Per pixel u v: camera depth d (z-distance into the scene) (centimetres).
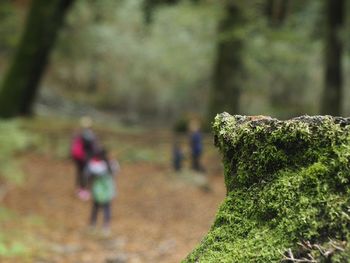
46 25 1931
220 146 195
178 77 3153
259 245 168
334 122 171
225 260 171
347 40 1661
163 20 2847
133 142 1920
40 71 2002
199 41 2620
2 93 1945
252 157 181
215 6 1736
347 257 152
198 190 1456
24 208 1138
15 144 978
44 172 1464
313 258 156
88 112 3056
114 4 2783
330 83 1789
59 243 912
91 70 3266
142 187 1436
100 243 955
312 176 167
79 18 2514
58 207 1189
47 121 2070
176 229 1115
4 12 2195
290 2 1803
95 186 1003
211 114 2036
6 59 2772
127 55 3288
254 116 187
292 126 174
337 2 1720
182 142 1959
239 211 182
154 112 3578
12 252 800
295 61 2250
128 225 1103
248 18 1717
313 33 1880
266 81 2647
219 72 2042
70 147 1691
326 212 161
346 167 163
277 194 172
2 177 1321
